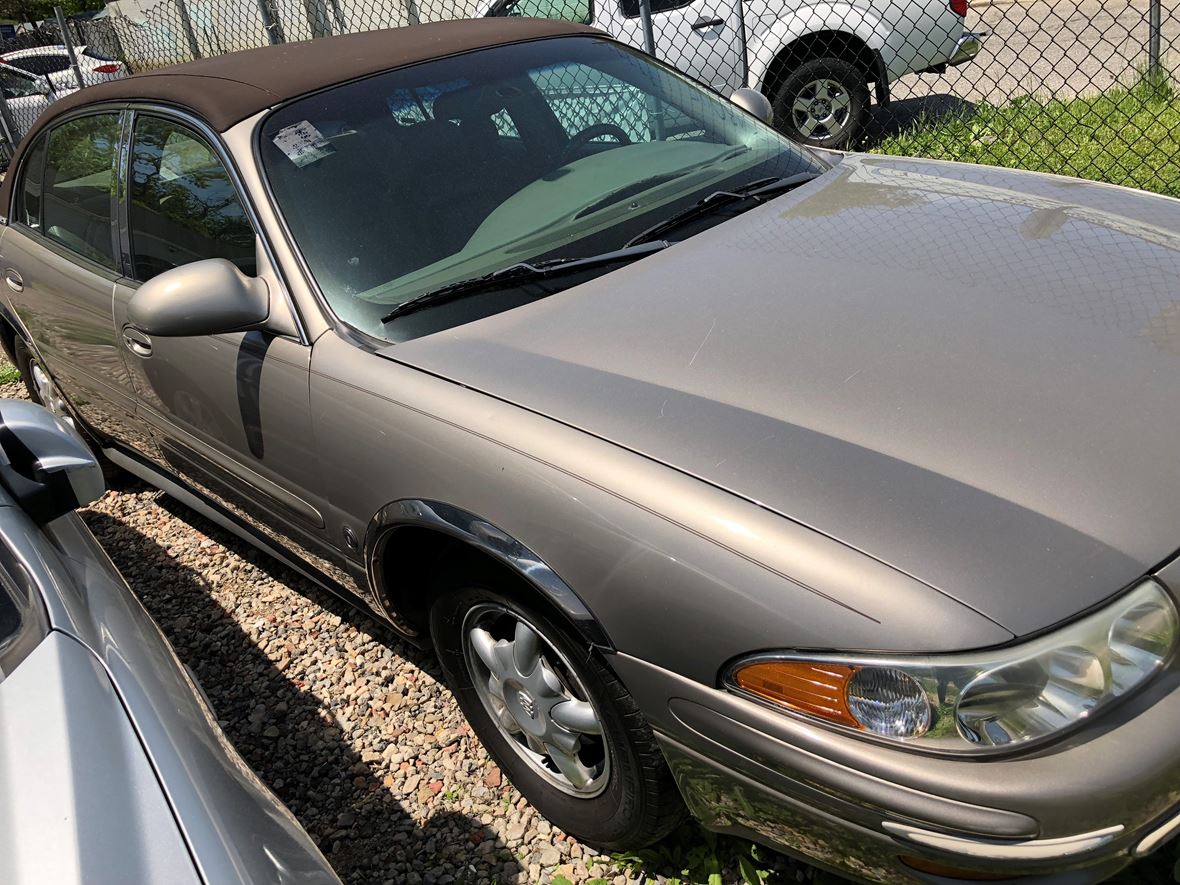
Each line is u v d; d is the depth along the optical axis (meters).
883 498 1.58
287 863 1.34
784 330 2.00
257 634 3.30
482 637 2.27
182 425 3.01
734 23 7.27
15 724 1.37
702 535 1.64
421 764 2.64
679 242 2.49
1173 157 5.13
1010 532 1.50
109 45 15.60
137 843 1.21
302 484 2.53
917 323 1.95
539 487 1.86
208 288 2.34
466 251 2.50
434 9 9.38
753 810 1.70
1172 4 11.12
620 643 1.78
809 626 1.52
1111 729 1.42
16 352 4.38
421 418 2.08
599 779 2.13
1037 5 12.30
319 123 2.65
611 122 3.00
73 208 3.41
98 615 1.68
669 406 1.86
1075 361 1.80
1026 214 2.39
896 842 1.48
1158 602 1.46
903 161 2.98
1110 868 1.46
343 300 2.38
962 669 1.41
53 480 1.95
